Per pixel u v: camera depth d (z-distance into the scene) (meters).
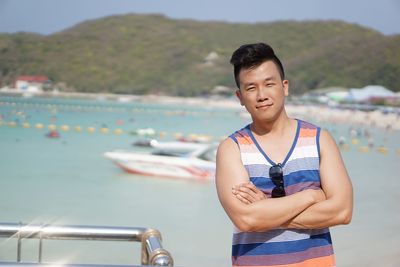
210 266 11.66
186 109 123.25
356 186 25.56
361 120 90.88
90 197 20.94
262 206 2.14
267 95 2.26
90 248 11.74
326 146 2.29
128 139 50.06
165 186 24.06
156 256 2.15
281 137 2.31
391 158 41.22
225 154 2.31
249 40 180.88
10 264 1.77
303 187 2.24
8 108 91.94
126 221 16.64
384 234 14.67
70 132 55.56
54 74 161.88
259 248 2.21
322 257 2.22
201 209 18.70
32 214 17.47
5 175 26.66
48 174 27.34
